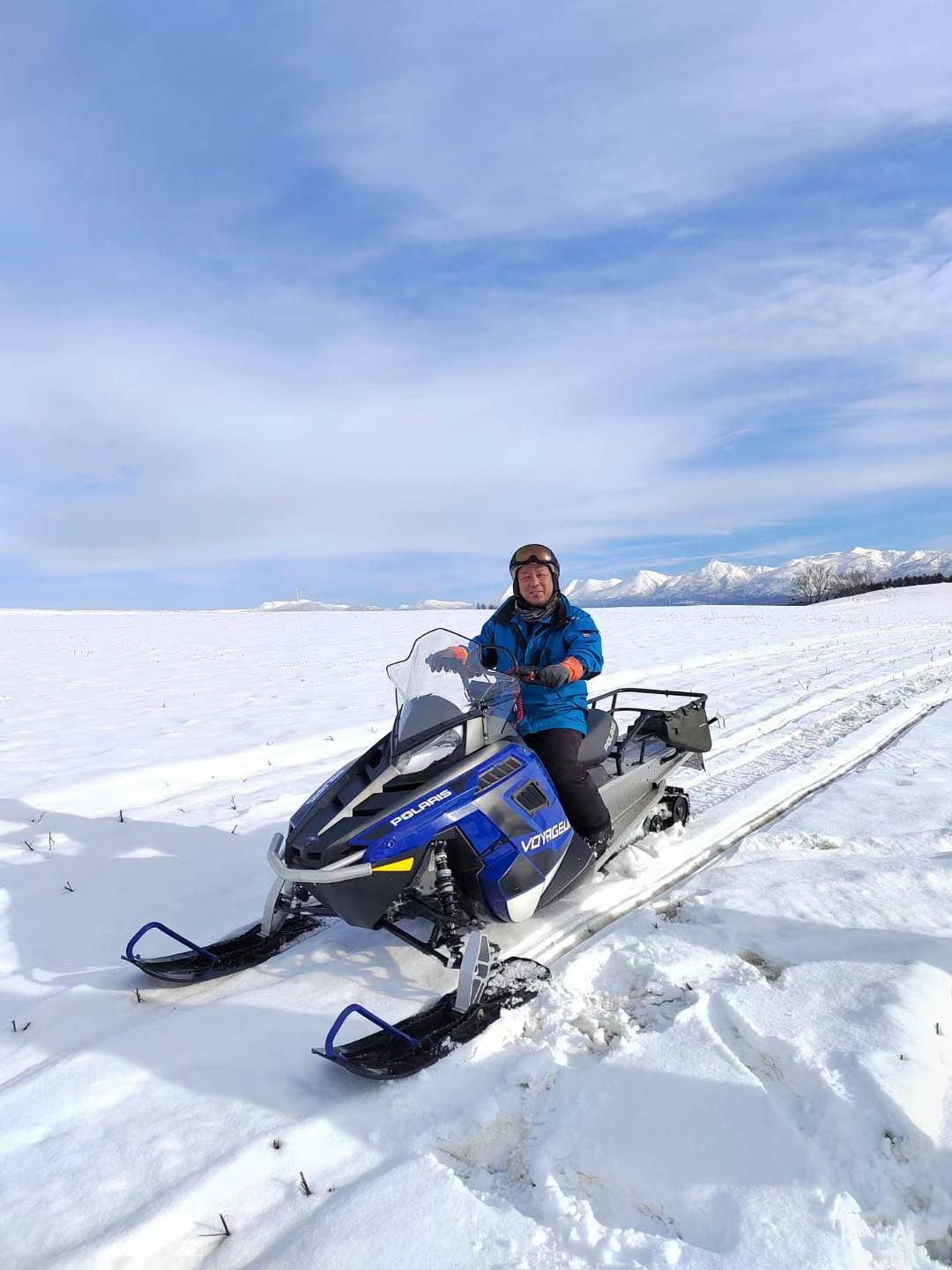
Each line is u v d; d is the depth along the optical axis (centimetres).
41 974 378
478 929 366
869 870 419
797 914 379
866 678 1099
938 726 766
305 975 361
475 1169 240
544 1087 270
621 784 453
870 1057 262
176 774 705
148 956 390
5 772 715
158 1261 210
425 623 3141
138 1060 297
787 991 310
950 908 377
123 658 1802
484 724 360
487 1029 296
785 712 875
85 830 566
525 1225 211
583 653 407
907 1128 234
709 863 477
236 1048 305
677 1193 221
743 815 541
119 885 473
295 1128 254
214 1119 264
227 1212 225
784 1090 259
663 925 376
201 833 555
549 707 408
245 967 370
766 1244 200
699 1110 248
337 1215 218
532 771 366
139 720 968
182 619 3922
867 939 350
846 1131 235
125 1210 227
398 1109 264
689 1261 196
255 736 845
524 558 424
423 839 322
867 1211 211
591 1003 322
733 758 689
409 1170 231
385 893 320
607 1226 214
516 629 438
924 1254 201
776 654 1549
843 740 726
